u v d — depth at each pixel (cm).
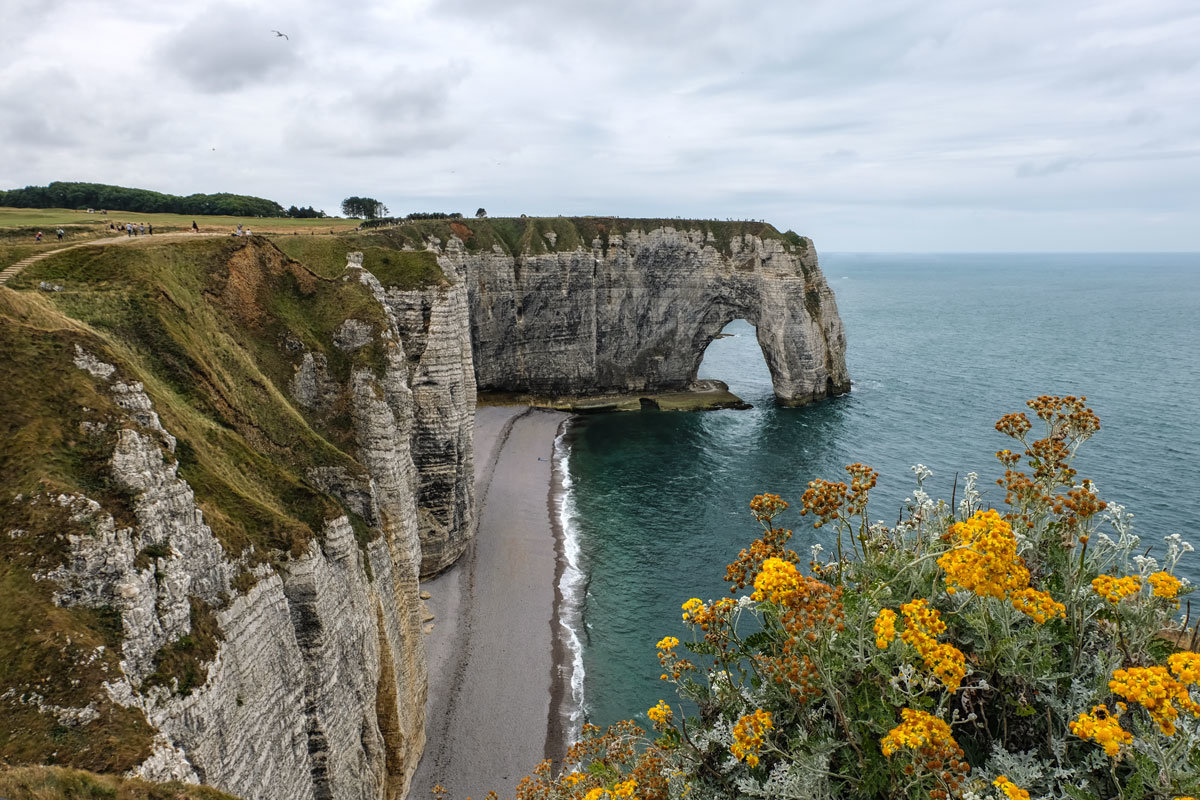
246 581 2516
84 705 1784
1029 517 1468
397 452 4331
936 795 1003
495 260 11362
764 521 1606
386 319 4600
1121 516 1391
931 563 1404
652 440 10350
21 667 1789
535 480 8544
